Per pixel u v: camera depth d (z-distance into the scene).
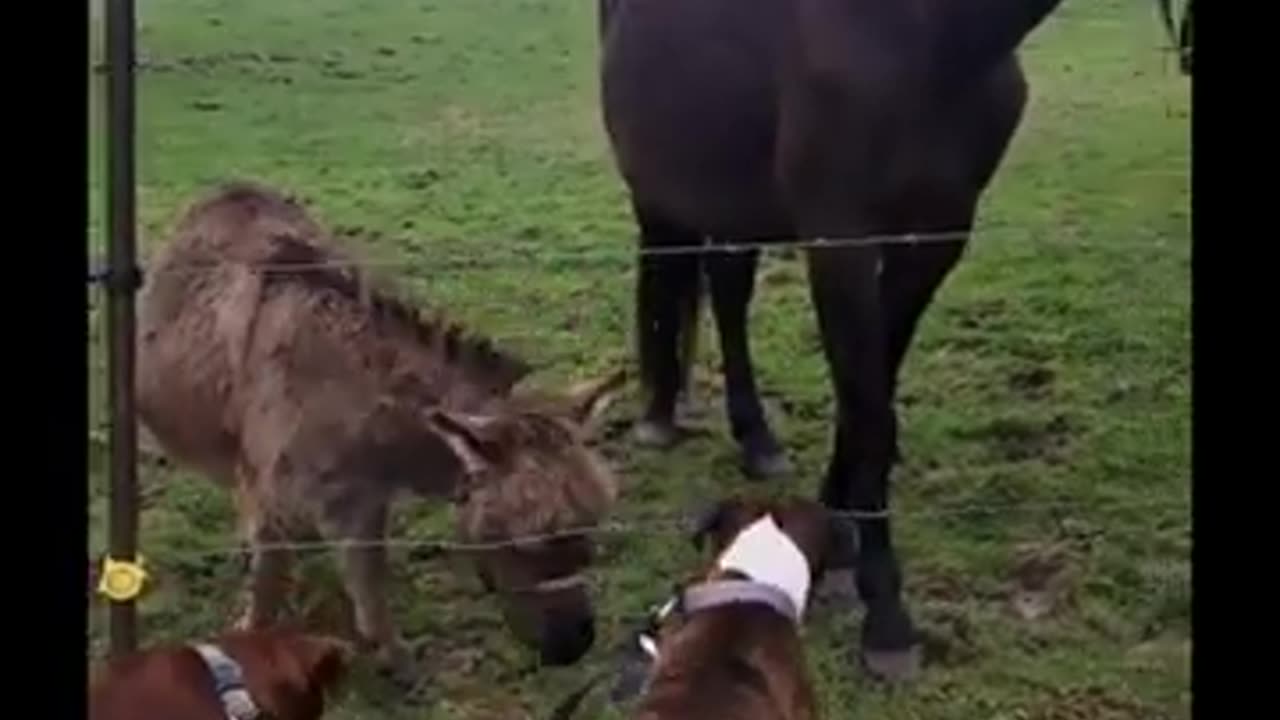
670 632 3.68
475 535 4.34
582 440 4.46
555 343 6.78
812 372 6.63
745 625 3.57
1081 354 6.72
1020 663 4.89
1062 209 8.27
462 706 4.72
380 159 9.19
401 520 5.41
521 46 11.41
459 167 9.09
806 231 4.95
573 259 7.48
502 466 4.33
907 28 4.68
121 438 4.04
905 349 5.07
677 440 6.05
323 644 3.44
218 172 8.86
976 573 5.29
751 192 5.26
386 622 4.78
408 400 4.55
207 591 5.19
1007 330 6.92
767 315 7.10
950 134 4.80
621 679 3.92
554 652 4.35
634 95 5.48
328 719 4.65
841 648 4.88
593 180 8.90
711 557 3.86
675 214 5.62
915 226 4.88
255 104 10.02
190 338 4.77
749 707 3.45
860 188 4.81
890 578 4.82
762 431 5.89
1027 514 5.60
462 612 5.10
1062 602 5.15
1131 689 4.78
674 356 5.99
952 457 5.97
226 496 5.63
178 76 10.38
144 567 4.50
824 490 5.03
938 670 4.85
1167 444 6.02
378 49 11.24
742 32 5.14
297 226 4.95
